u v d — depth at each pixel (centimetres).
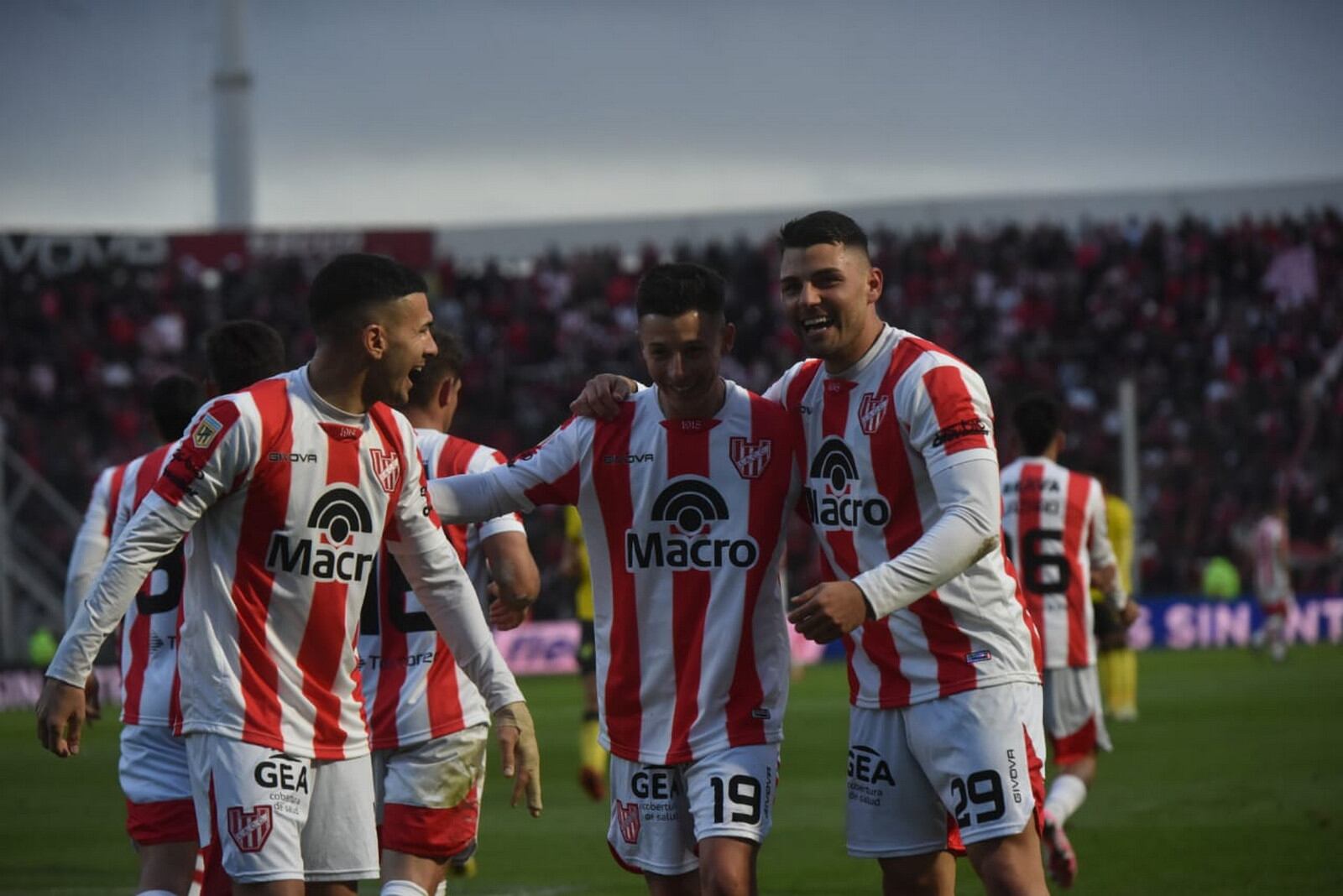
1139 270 12119
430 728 1941
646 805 1766
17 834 3553
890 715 1778
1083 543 3056
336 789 1625
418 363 1617
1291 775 4025
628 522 1770
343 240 11700
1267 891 2647
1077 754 3027
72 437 9656
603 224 12369
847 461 1759
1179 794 3769
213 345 2059
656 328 1702
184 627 1591
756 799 1709
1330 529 10094
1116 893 2662
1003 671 1745
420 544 1691
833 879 2862
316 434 1587
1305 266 12025
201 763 1573
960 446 1672
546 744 5178
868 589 1590
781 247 1766
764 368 11938
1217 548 10012
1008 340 11844
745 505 1753
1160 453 10669
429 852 1950
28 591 8125
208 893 1596
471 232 12306
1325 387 11088
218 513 1574
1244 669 7356
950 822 1803
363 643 1958
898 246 12412
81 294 11419
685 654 1747
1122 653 5425
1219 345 11569
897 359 1741
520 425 11244
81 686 1539
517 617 2011
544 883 2897
